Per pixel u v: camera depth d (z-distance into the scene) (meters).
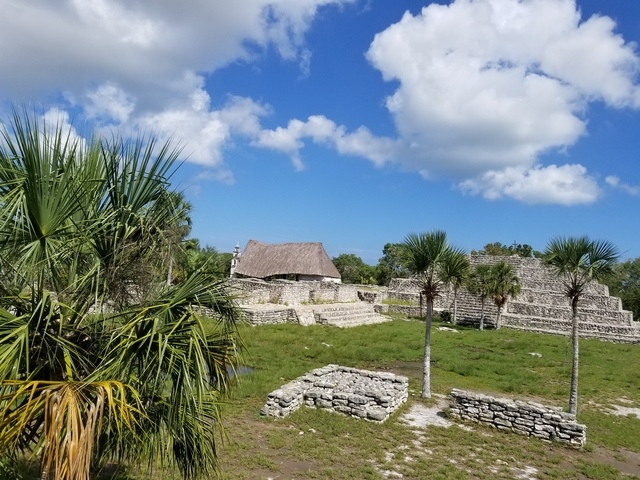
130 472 6.16
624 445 9.66
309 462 7.63
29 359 3.59
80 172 4.00
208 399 4.50
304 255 38.41
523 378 15.38
